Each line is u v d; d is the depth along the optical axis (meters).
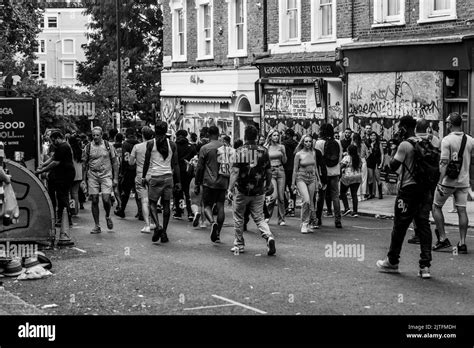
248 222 18.34
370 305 9.62
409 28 24.48
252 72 33.69
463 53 21.91
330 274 11.63
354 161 19.62
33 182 13.23
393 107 24.62
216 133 15.28
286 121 30.62
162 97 42.94
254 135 13.46
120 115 41.97
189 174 19.44
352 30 27.08
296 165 16.52
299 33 30.14
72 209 20.17
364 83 25.84
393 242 11.49
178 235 16.36
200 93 38.06
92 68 61.78
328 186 18.02
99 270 12.39
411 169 11.20
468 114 21.97
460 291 10.35
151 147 15.23
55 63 93.50
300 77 29.58
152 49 61.50
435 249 13.58
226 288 10.80
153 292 10.69
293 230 16.92
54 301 10.31
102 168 16.98
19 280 11.73
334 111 28.03
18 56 54.72
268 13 32.31
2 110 15.36
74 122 30.03
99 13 61.03
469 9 22.41
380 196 23.34
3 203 11.76
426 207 11.28
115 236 16.38
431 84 23.16
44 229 13.32
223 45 36.38
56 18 93.69
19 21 42.12
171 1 41.72
